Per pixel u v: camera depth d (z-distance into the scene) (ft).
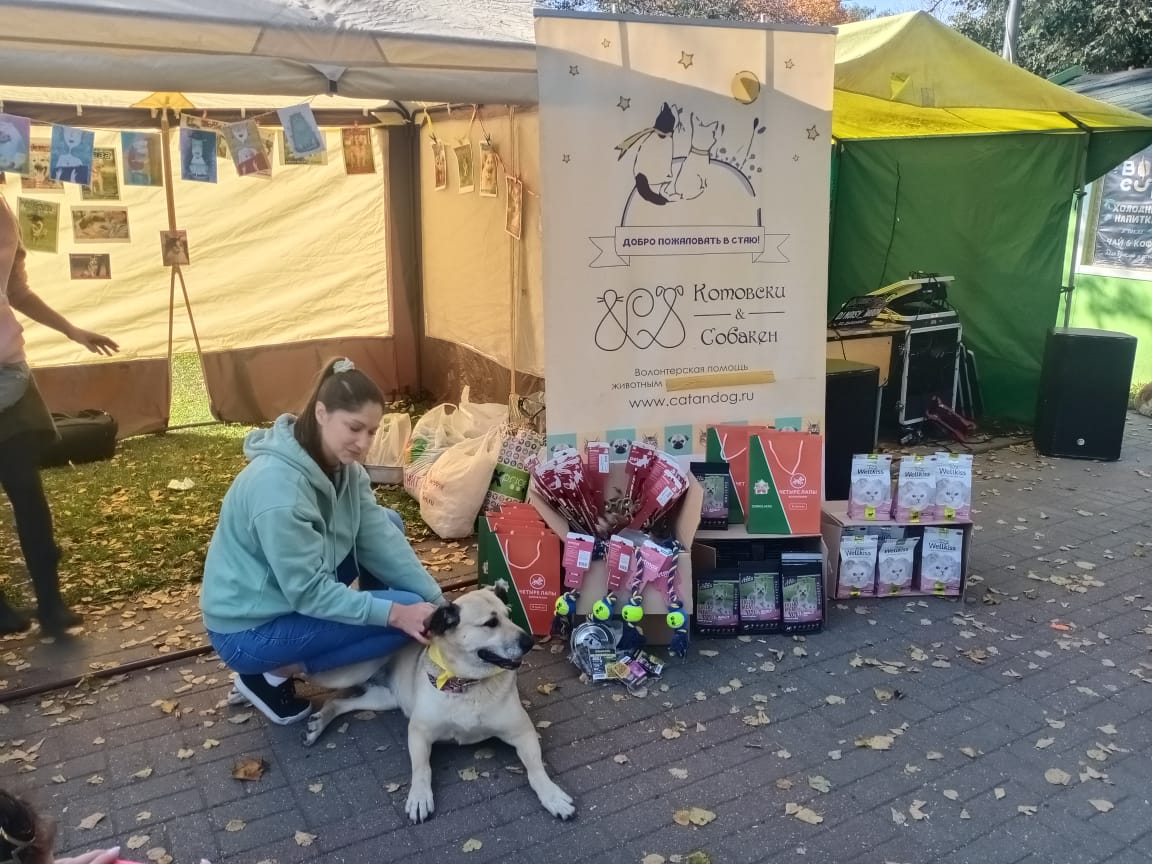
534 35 12.35
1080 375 21.15
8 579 14.32
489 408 20.66
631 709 11.07
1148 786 9.62
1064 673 11.93
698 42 12.82
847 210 24.58
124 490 19.16
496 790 9.53
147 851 8.61
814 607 12.90
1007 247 23.57
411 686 10.31
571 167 12.64
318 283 25.20
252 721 10.82
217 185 23.32
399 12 12.33
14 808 4.66
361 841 8.77
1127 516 17.83
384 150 24.95
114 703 11.16
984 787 9.59
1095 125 21.11
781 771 9.87
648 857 8.54
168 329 23.47
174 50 10.46
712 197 13.28
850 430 17.53
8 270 12.11
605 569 12.21
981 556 15.78
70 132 11.94
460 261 23.35
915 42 17.04
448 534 16.52
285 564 9.39
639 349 13.41
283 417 10.13
